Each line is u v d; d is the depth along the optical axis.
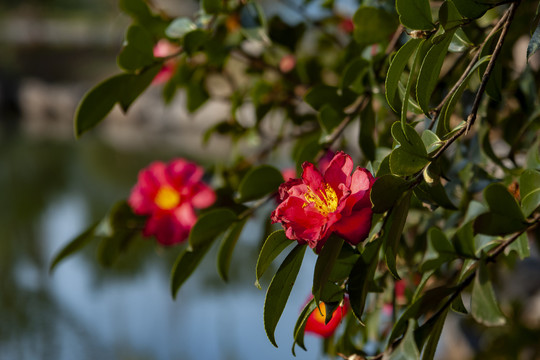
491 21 0.78
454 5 0.52
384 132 0.81
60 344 3.06
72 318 3.38
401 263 0.86
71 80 15.98
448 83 0.75
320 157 0.81
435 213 0.82
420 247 0.84
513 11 0.52
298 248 0.55
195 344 2.91
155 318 3.28
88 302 3.63
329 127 0.79
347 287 0.54
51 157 9.02
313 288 0.50
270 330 0.55
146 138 10.36
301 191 0.55
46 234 5.12
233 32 0.97
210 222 0.79
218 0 0.85
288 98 1.19
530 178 0.56
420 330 0.55
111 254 1.06
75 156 9.07
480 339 1.55
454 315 1.64
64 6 21.09
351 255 0.56
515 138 0.79
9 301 3.68
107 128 11.70
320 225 0.52
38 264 4.37
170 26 0.84
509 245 0.59
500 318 0.54
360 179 0.53
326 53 1.26
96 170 7.88
